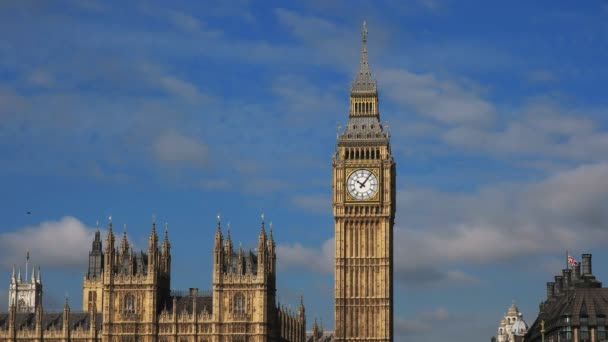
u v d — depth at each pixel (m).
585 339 196.88
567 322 198.38
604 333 196.25
